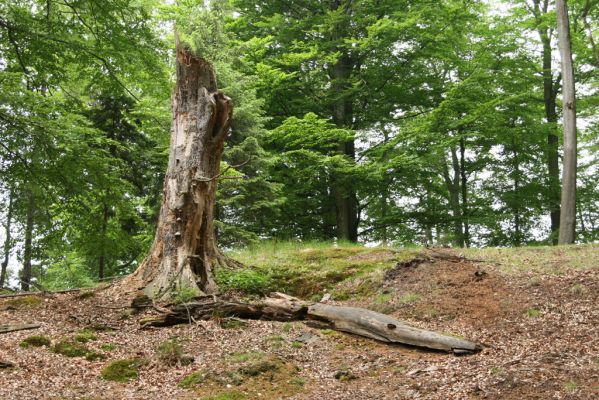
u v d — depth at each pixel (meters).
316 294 12.01
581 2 21.12
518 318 8.90
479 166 26.44
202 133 11.87
